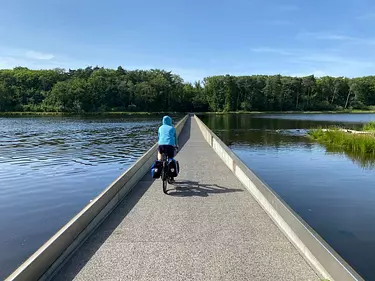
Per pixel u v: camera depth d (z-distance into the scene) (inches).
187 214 241.4
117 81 5078.7
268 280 147.6
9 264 253.8
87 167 684.7
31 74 5142.7
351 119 3026.6
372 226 346.6
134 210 251.8
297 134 1545.3
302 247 174.9
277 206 221.3
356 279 124.0
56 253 160.6
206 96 5260.8
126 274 153.2
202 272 154.9
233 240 193.0
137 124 2284.7
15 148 1011.9
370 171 662.5
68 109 4498.0
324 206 423.8
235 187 326.0
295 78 5246.1
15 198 452.1
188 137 912.3
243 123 2472.9
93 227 212.7
